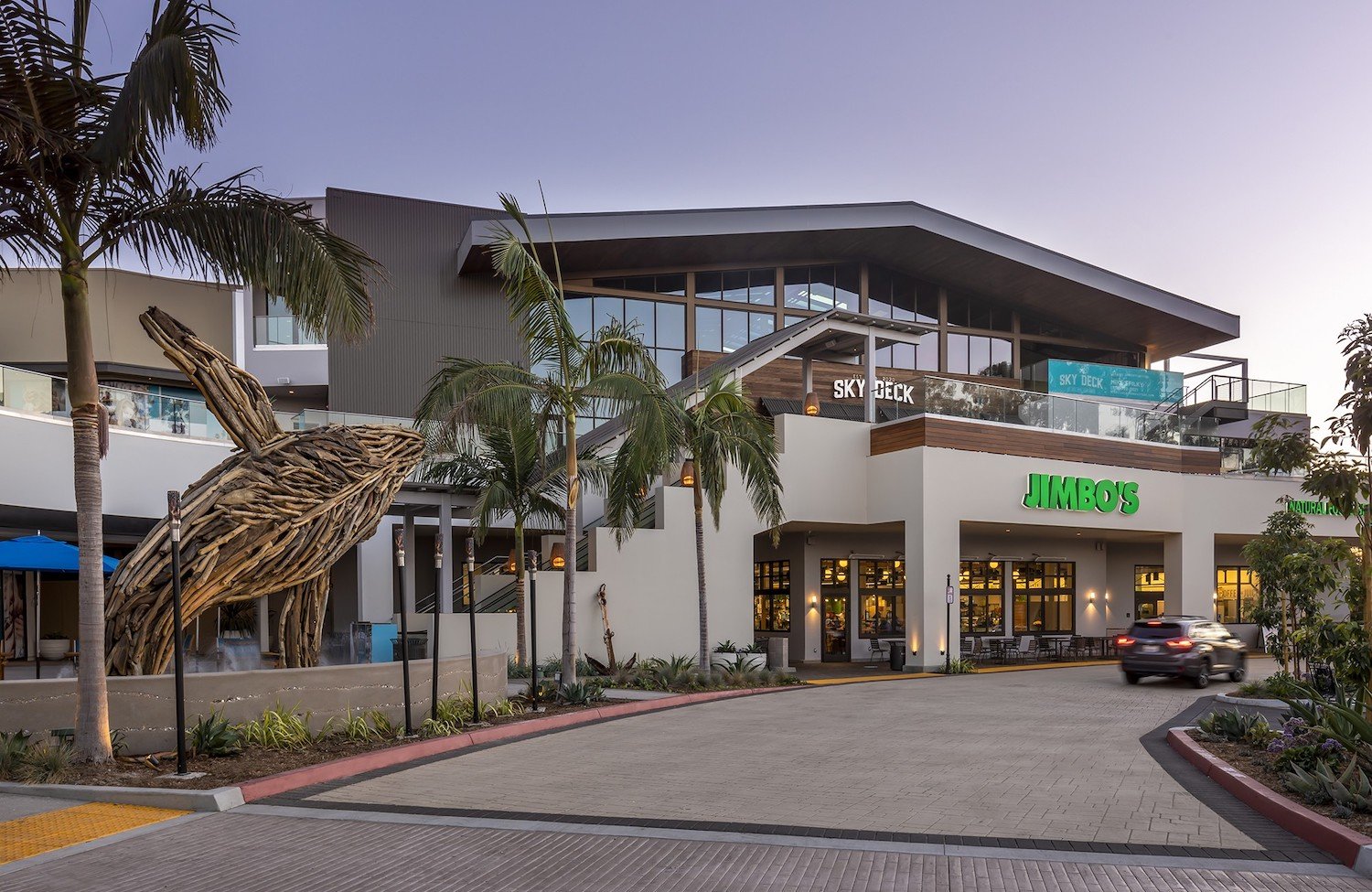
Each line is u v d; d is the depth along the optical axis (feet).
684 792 30.45
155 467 68.08
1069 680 75.92
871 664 93.81
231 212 33.76
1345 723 31.37
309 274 34.40
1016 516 88.43
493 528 83.97
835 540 99.45
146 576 38.70
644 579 76.33
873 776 33.47
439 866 21.95
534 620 52.90
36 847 23.29
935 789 31.22
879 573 101.60
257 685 37.45
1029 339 136.05
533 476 68.08
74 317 32.04
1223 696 59.88
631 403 54.24
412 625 74.02
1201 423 122.11
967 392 88.07
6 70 30.14
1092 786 31.81
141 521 67.36
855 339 95.30
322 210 106.83
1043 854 23.12
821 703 58.80
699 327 116.57
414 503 73.31
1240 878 21.24
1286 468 35.40
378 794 30.01
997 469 87.76
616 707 52.70
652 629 76.33
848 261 123.44
